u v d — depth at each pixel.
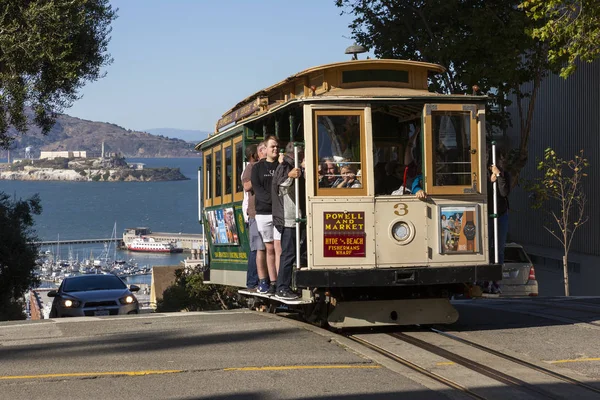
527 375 7.75
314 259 9.76
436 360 8.43
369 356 8.53
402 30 28.22
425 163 10.05
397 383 7.45
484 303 14.05
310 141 9.80
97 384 7.46
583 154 28.31
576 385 7.39
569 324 10.77
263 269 11.52
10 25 20.83
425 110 10.04
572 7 18.28
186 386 7.37
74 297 19.95
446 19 27.50
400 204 9.98
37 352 8.95
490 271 10.14
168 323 11.08
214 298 31.50
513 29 25.58
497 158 10.91
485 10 26.23
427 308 10.30
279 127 11.84
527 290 19.88
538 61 26.27
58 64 21.55
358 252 9.84
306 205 9.78
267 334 9.91
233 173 13.78
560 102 30.38
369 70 10.64
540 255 33.22
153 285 49.59
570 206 27.42
